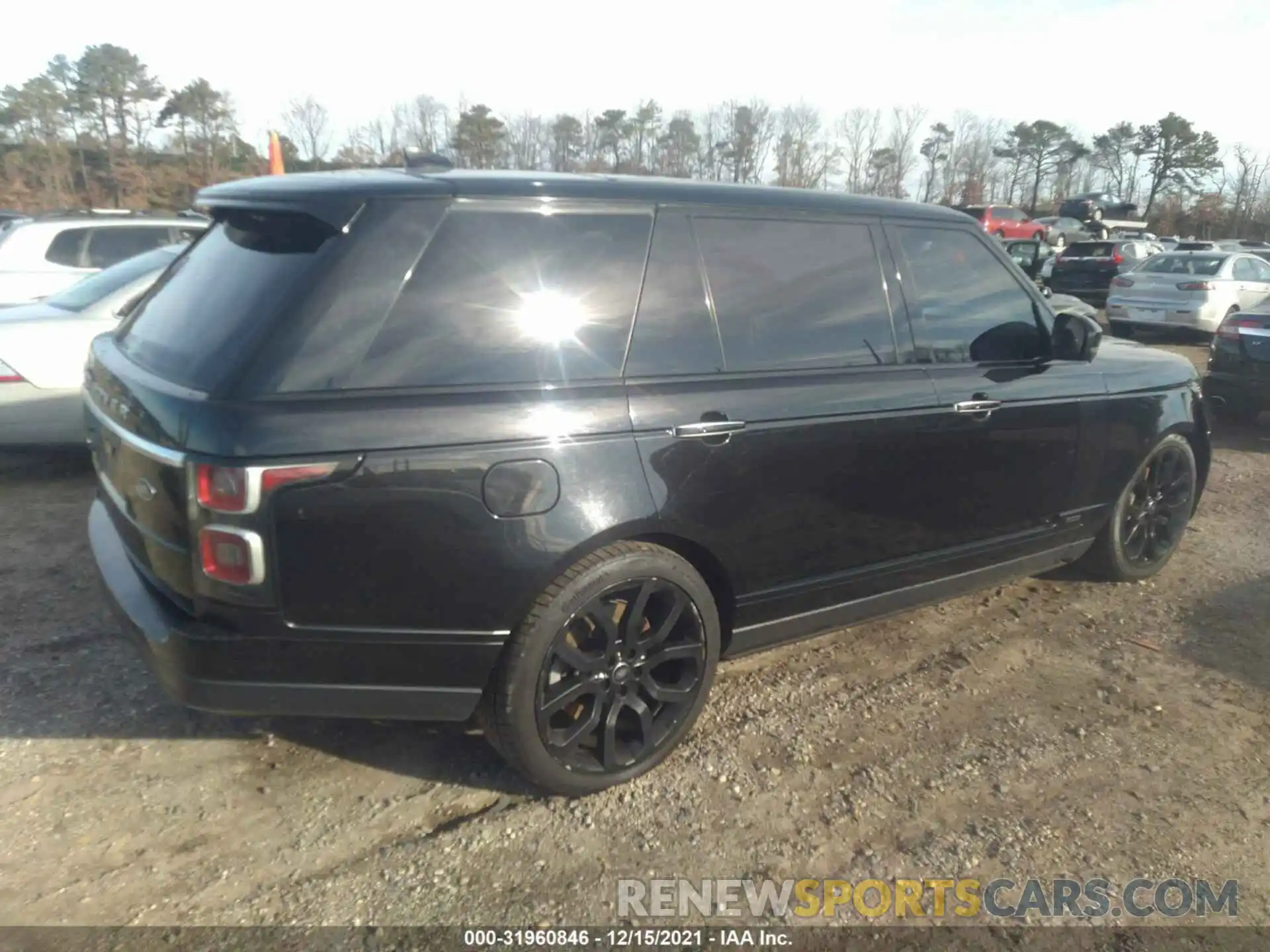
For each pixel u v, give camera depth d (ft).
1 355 18.65
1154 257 50.65
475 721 11.31
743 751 11.08
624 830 9.68
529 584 9.15
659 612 10.27
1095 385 14.34
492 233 9.37
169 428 8.39
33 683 11.84
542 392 9.25
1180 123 167.73
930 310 12.60
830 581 11.68
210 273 9.79
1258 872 9.43
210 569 8.29
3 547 16.15
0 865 8.82
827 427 11.05
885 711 12.09
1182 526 16.76
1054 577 16.71
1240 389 27.94
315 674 8.77
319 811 9.80
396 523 8.55
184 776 10.24
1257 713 12.33
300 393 8.34
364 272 8.71
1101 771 10.96
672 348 10.21
